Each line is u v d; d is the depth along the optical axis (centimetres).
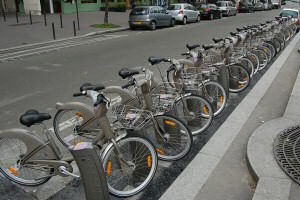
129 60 975
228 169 369
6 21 2042
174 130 380
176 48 1177
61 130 470
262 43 880
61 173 327
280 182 320
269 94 645
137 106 388
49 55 1095
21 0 2545
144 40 1416
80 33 1638
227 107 571
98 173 275
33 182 349
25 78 787
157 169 378
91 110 396
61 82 745
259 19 2716
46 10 2550
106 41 1416
